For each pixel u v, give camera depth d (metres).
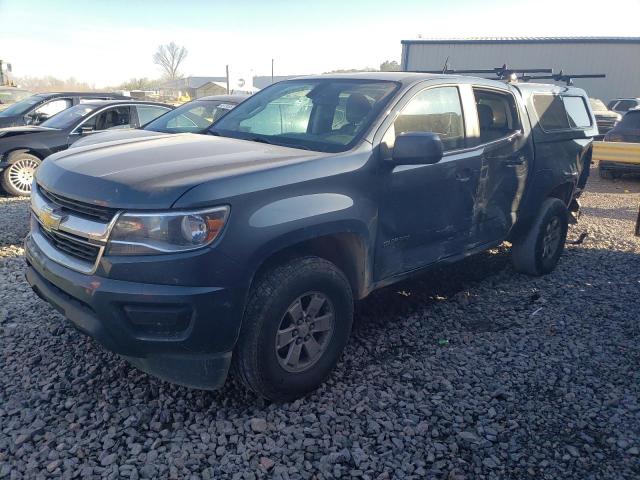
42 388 3.29
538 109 5.31
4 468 2.61
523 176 4.96
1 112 12.19
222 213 2.77
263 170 2.99
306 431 2.99
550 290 5.25
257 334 2.96
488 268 5.85
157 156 3.25
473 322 4.49
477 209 4.46
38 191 3.42
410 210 3.81
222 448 2.84
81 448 2.77
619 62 26.39
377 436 2.98
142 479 2.60
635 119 12.34
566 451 2.92
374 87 4.01
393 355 3.89
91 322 2.84
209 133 4.32
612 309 4.80
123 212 2.72
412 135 3.40
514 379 3.61
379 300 4.86
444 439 2.98
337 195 3.27
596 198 10.56
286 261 3.12
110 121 9.95
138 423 3.01
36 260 3.21
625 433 3.07
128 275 2.72
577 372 3.72
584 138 6.01
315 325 3.28
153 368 2.94
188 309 2.74
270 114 4.25
